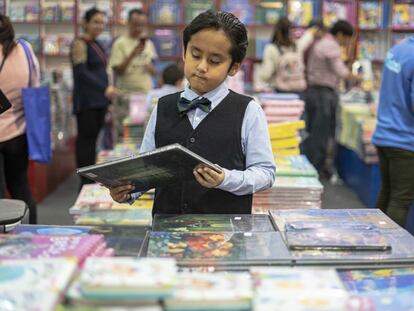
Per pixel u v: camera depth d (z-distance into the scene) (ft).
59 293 3.66
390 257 5.03
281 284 4.03
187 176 5.88
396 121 11.61
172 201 6.58
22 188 12.16
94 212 9.62
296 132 11.97
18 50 11.63
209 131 6.39
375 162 16.58
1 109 11.25
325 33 20.66
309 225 5.76
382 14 25.82
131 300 3.69
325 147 20.90
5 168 12.05
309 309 3.63
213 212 6.50
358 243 5.20
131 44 20.35
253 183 6.10
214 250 5.13
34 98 11.68
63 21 25.80
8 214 6.53
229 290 3.84
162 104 6.68
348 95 22.02
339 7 25.73
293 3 25.79
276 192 9.66
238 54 6.15
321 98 20.54
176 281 3.95
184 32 6.19
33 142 11.76
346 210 6.53
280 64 20.11
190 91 6.48
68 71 22.95
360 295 4.43
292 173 10.28
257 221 6.07
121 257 4.87
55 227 5.76
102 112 18.17
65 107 21.16
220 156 6.37
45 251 4.61
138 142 16.17
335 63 20.30
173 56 26.32
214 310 3.72
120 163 5.41
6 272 3.94
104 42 25.22
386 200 12.33
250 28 26.61
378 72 26.12
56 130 19.75
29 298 3.58
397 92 11.51
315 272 4.27
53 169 19.48
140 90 20.47
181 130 6.45
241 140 6.44
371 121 17.67
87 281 3.74
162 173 5.74
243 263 4.88
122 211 9.64
